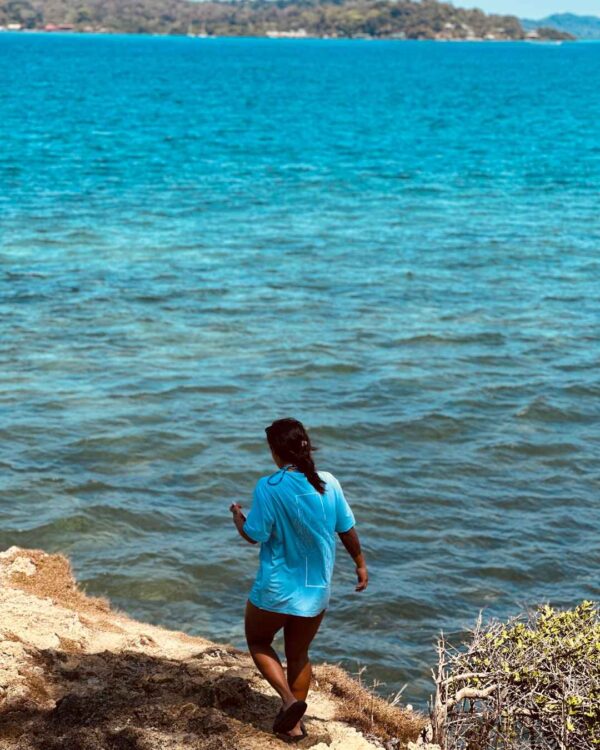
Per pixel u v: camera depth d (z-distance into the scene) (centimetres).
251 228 3306
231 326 2209
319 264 2823
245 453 1566
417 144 6203
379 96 11212
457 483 1491
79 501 1377
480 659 613
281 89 12200
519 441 1650
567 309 2436
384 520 1363
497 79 15875
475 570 1244
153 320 2236
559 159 5522
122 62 19238
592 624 620
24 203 3659
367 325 2247
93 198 3834
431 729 619
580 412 1795
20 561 940
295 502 529
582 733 581
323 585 540
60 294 2414
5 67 15962
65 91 10750
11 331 2112
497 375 1959
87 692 612
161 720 579
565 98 11369
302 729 579
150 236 3130
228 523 1345
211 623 1112
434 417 1734
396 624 1119
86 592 1152
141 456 1538
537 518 1392
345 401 1800
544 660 596
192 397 1786
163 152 5484
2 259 2748
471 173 4888
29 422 1639
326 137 6525
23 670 628
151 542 1280
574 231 3394
